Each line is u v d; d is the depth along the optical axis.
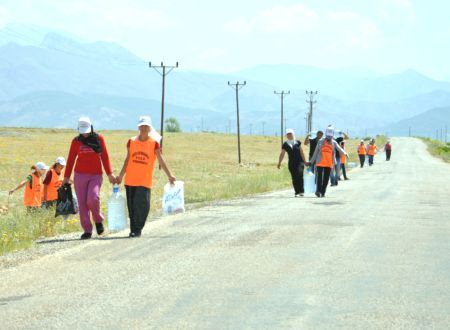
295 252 12.23
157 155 14.83
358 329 7.29
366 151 69.50
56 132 141.38
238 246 12.92
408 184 35.56
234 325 7.43
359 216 18.34
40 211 19.25
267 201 23.72
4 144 100.75
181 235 14.59
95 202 14.92
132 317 7.82
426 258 11.66
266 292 9.02
